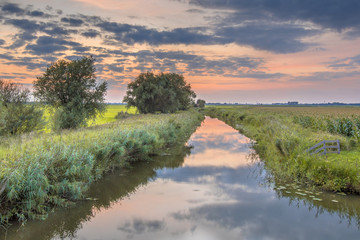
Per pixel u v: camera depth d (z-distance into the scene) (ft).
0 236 19.89
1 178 21.58
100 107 86.22
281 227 21.49
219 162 46.75
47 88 80.28
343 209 25.16
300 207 25.73
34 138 38.58
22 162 23.80
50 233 20.65
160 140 53.16
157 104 170.40
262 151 54.75
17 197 21.76
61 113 66.80
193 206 26.23
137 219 23.20
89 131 49.44
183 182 34.58
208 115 256.93
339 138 52.16
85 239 19.67
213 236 20.01
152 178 36.29
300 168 34.47
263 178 36.19
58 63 81.46
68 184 25.50
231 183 33.94
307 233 20.51
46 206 24.27
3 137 44.04
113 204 26.78
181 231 20.88
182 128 79.05
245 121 126.72
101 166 35.32
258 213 24.44
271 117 115.14
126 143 42.11
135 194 29.84
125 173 38.63
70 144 32.22
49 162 25.54
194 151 57.72
